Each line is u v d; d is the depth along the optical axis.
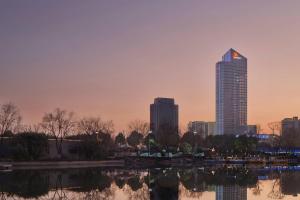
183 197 81.56
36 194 84.06
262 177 129.62
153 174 138.75
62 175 129.88
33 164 172.62
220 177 127.50
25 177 120.44
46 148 190.25
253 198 81.50
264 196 84.38
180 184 105.06
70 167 176.88
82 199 77.88
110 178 120.44
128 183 106.56
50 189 92.06
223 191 91.31
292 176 134.75
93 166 188.62
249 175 137.50
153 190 91.94
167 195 84.12
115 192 88.19
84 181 110.44
